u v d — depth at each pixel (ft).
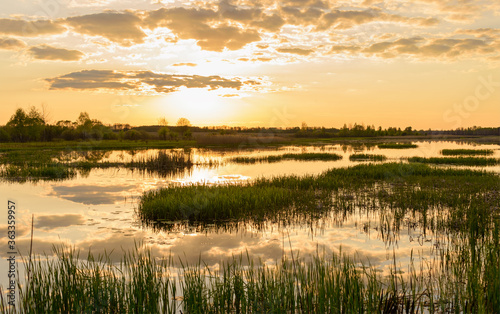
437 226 33.99
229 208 39.34
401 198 46.44
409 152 150.51
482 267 22.03
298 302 17.87
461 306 17.57
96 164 99.86
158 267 23.99
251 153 143.95
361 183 61.87
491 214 35.99
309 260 25.08
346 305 17.33
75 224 36.83
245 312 17.80
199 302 17.46
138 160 109.81
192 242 30.35
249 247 28.78
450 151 145.69
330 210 41.83
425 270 23.08
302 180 59.67
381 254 26.55
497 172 77.10
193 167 95.30
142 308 16.94
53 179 72.74
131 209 44.29
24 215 41.06
